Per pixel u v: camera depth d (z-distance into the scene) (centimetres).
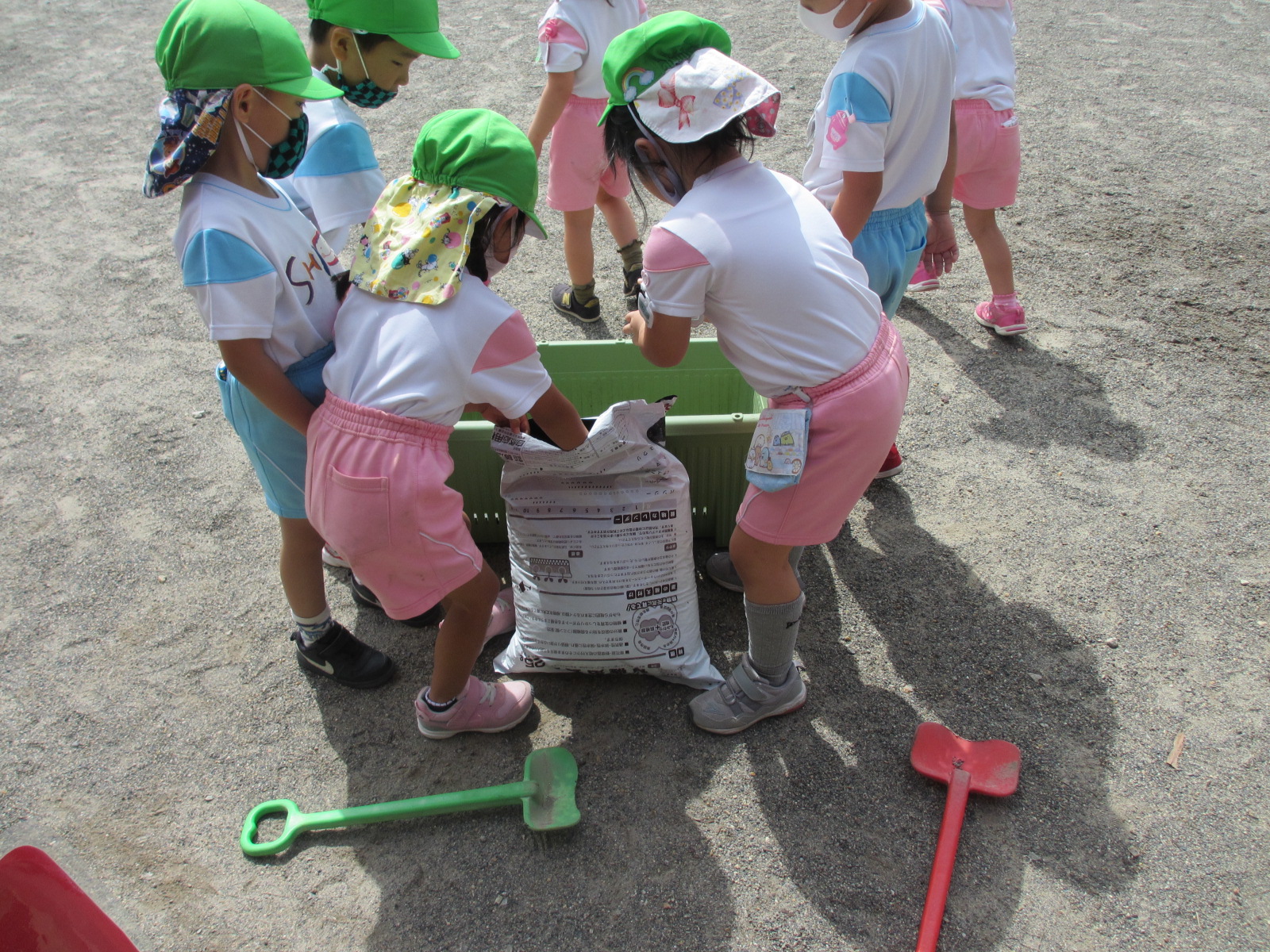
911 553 287
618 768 228
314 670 256
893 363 197
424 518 187
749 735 235
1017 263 434
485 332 182
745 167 189
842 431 189
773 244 182
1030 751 227
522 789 213
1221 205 473
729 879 204
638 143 189
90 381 381
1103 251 440
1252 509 294
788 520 200
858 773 224
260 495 321
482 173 178
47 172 566
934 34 229
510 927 197
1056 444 328
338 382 187
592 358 300
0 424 356
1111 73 635
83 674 257
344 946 195
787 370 189
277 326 187
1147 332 384
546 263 453
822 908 197
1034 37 700
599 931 195
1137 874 200
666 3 778
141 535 304
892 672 250
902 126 232
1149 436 328
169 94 175
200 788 228
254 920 200
